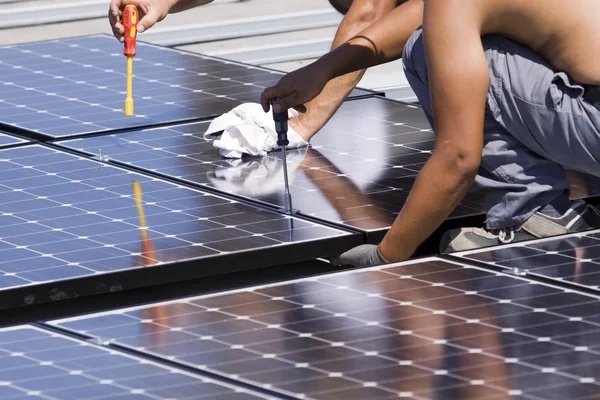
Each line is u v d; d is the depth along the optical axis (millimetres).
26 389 6688
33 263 9016
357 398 6527
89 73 14766
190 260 9078
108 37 16719
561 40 9656
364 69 11555
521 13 9531
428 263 8703
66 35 19375
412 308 7785
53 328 7645
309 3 20438
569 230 9914
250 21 19844
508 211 9875
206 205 10422
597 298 7902
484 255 8867
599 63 9617
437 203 9211
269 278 10203
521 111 9719
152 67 15094
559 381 6703
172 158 11742
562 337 7289
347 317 7656
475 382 6703
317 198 10664
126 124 12758
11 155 11711
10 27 18875
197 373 6883
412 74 10266
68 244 9438
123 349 7266
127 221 9992
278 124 10531
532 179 9898
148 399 6535
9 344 7371
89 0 19328
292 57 20172
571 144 9641
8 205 10328
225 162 11688
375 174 11312
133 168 11422
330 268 10438
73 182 10953
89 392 6641
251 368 6930
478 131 9109
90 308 9523
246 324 7598
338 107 12281
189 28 19516
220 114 13078
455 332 7383
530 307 7766
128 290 9883
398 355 7062
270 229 9852
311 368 6922
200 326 7598
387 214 10250
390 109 13562
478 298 7938
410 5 10875
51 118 12938
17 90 14016
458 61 9062
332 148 12133
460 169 9125
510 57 9766
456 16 9117
